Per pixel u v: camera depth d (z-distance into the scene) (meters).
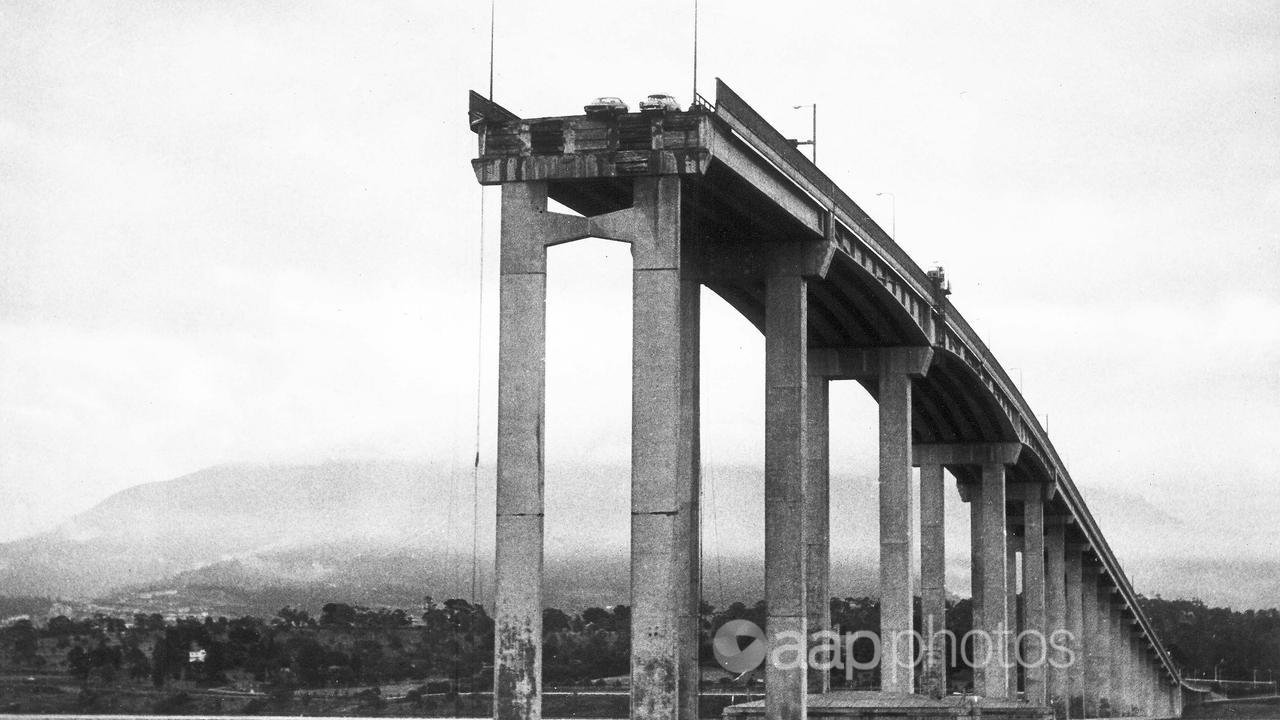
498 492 56.84
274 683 181.88
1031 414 123.56
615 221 57.16
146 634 191.25
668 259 56.69
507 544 56.56
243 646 187.00
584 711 166.38
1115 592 187.75
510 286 57.62
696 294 72.12
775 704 67.94
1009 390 114.19
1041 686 135.75
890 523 89.69
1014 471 134.75
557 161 57.59
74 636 188.38
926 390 106.50
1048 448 132.75
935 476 116.69
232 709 165.62
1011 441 116.50
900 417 89.75
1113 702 191.88
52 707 161.75
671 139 57.06
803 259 71.06
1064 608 154.62
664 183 57.03
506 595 56.38
